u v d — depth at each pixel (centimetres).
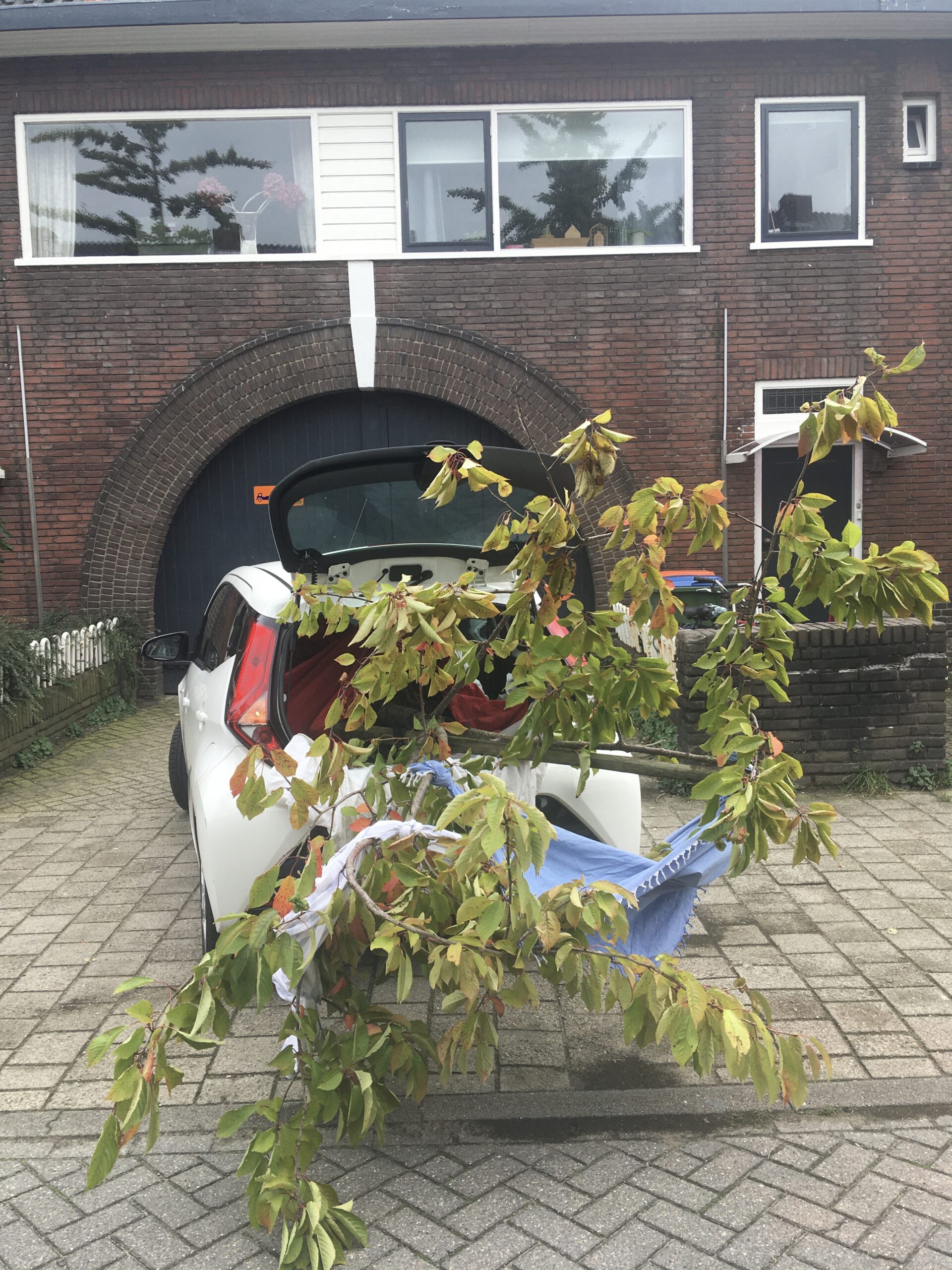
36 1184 291
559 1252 260
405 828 288
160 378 1098
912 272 1127
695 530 321
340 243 1103
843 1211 275
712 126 1105
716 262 1120
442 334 1110
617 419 1130
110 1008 397
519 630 330
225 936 254
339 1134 273
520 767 365
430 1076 345
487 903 259
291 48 1073
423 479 388
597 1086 340
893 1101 328
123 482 1097
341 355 1106
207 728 431
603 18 1034
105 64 1072
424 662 301
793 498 308
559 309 1117
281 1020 388
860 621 313
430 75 1090
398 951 262
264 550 1148
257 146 1101
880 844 564
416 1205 279
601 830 420
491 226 1116
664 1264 255
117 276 1087
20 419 1094
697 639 656
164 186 1099
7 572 1102
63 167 1088
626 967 278
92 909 497
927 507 1152
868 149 1113
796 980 409
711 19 1041
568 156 1114
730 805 286
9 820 657
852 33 1080
